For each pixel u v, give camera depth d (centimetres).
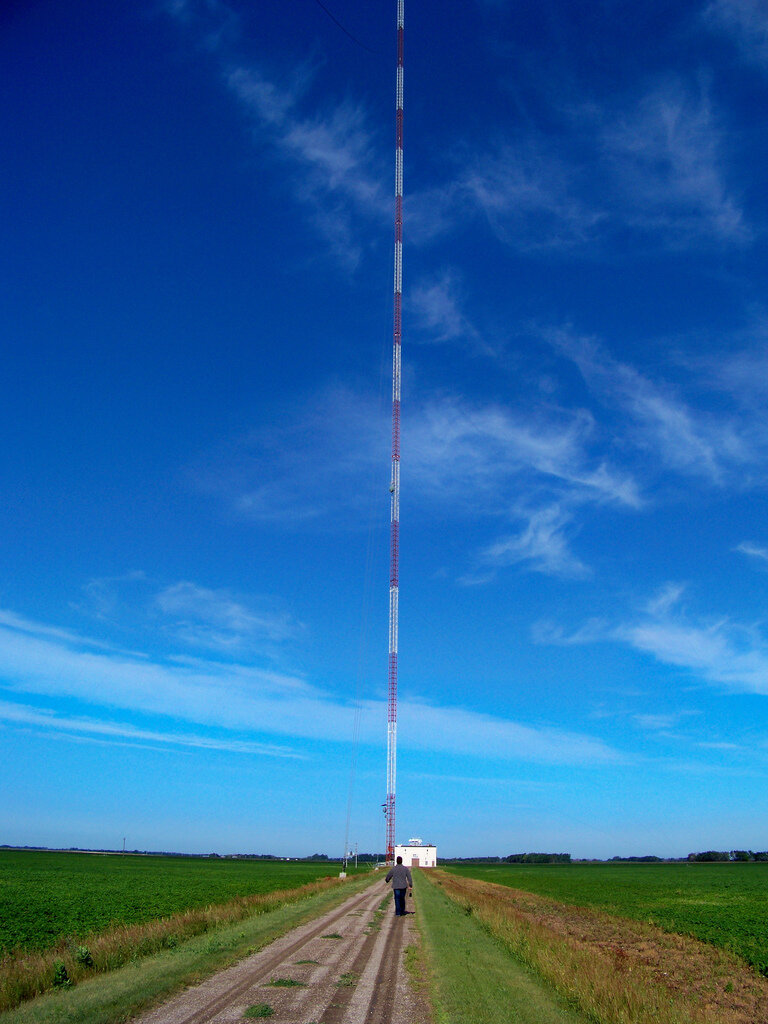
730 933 4106
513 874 14538
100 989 1489
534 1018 1352
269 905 3766
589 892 8094
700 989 2358
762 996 2298
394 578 11381
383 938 2412
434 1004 1427
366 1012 1360
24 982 1523
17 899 5088
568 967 1809
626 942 3541
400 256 9956
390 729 11869
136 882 8038
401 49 9269
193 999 1440
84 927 3328
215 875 10575
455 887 6738
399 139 9594
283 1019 1296
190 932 2422
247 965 1838
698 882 11244
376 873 11131
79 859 18962
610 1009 1422
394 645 11606
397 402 10619
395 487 10931
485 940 2444
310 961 1903
